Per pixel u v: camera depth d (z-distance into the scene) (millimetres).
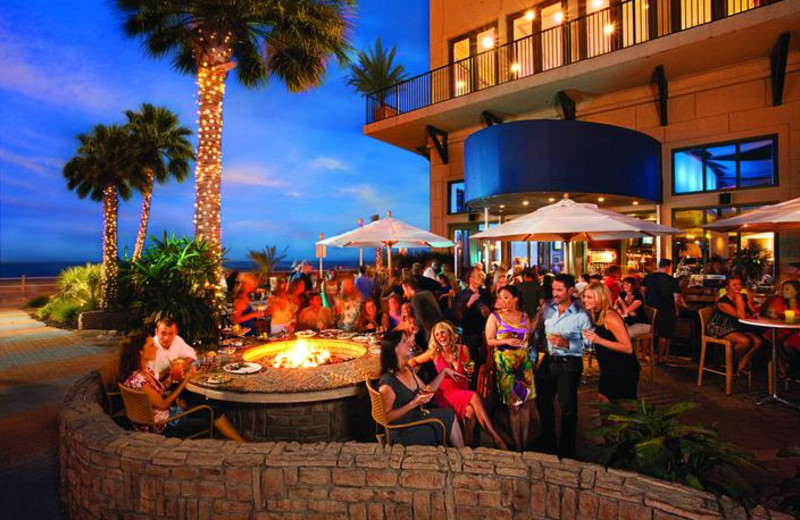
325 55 10406
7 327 13984
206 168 9070
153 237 6832
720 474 2461
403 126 16688
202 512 2686
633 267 13477
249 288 7066
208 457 2705
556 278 4129
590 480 2320
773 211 6391
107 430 3141
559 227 6273
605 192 10719
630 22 13359
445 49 17344
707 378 6848
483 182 11406
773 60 10797
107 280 14164
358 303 7598
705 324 6523
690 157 12281
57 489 3773
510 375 4172
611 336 4012
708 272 11328
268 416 4203
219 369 4539
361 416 4469
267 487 2621
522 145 10641
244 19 9156
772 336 5699
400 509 2531
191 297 6449
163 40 10219
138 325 6324
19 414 5777
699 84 12039
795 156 10695
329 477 2590
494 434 4039
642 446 2410
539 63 14961
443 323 4285
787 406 5477
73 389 4211
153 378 3900
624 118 13289
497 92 13930
